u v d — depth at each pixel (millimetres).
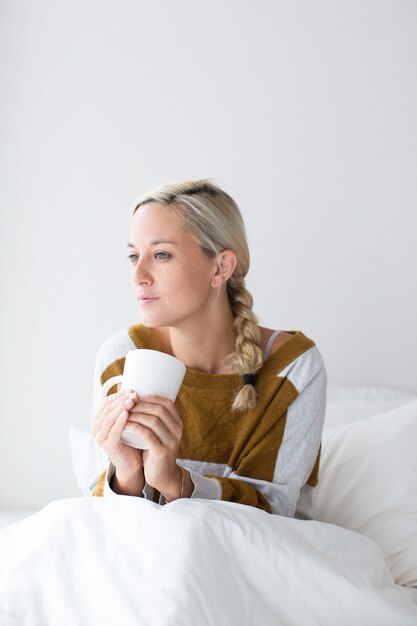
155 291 1195
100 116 2102
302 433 1335
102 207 2100
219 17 2105
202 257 1222
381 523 1437
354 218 2111
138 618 860
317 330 2123
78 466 1780
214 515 1003
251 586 1000
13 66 2088
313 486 1469
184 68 2109
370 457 1558
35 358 2104
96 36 2100
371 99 2107
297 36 2109
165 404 1060
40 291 2096
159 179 2111
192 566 917
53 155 2094
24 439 2111
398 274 2117
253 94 2109
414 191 2109
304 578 1007
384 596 1039
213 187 1286
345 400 1979
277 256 2117
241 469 1294
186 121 2111
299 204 2111
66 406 2104
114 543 962
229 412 1323
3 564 1025
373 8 2104
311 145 2111
